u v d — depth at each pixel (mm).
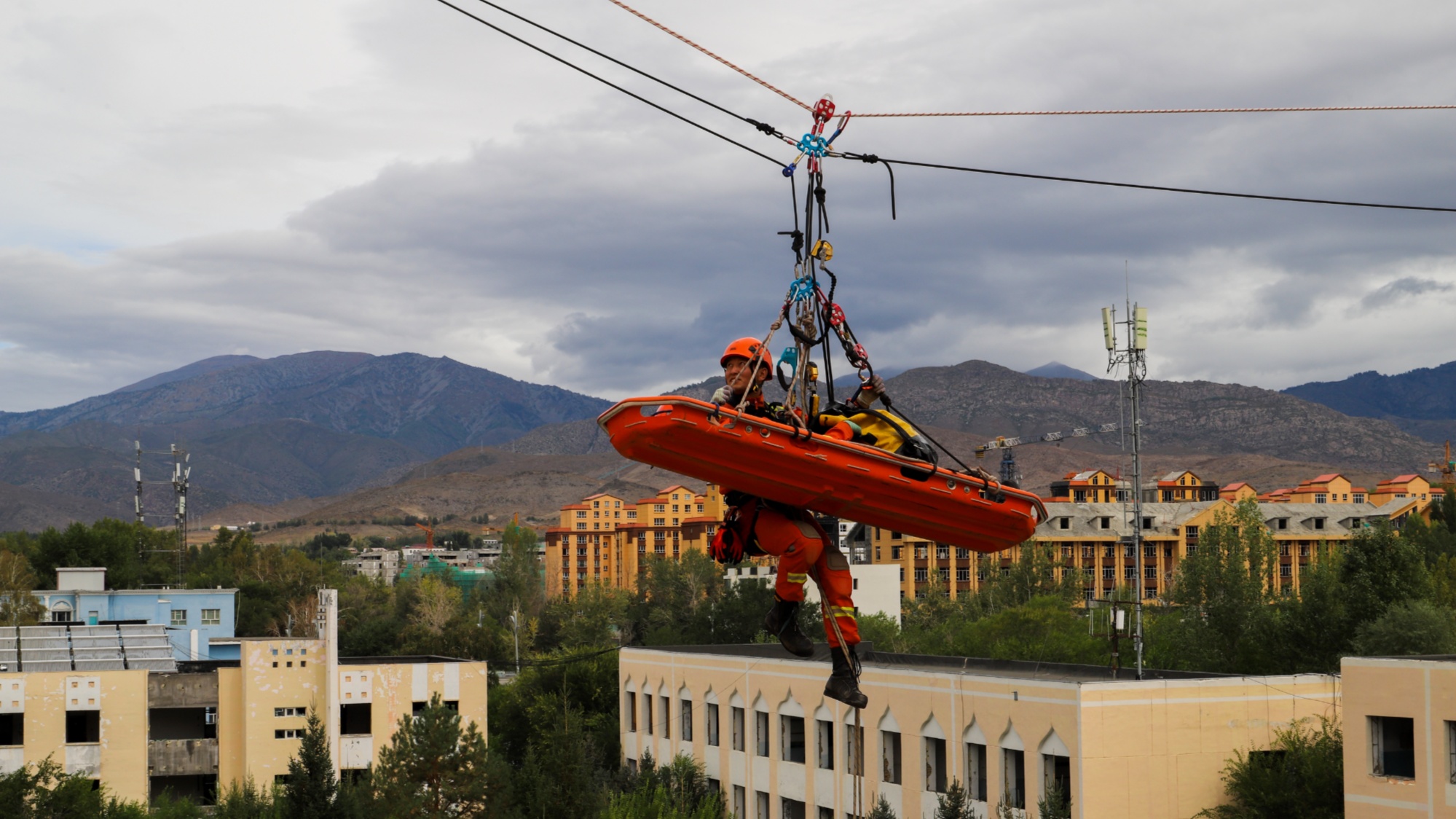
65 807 49188
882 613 106000
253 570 170000
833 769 56719
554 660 93062
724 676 65938
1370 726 37812
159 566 147250
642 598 166875
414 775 51000
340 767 68938
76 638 76375
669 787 63312
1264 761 43812
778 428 10836
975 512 11852
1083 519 170250
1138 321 56250
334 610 69438
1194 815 43062
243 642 68312
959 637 93562
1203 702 43844
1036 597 92500
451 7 16797
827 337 12500
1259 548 90000
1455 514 138875
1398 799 36625
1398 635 61281
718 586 156375
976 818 45594
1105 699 42500
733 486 10977
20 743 66062
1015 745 45844
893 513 11586
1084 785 41875
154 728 73312
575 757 54250
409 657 82312
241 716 68500
